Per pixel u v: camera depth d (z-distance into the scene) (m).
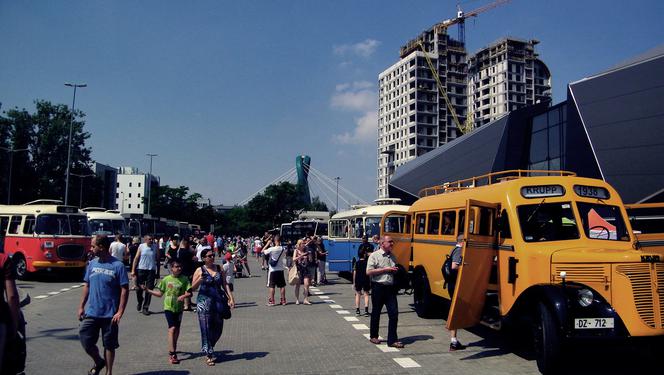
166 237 31.55
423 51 128.75
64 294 18.03
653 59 28.78
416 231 13.79
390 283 9.80
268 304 15.88
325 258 22.83
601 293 7.42
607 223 8.89
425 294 12.71
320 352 9.24
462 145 50.34
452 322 8.84
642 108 28.16
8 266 5.12
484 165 44.72
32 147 67.62
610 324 7.28
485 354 9.05
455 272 9.92
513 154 41.09
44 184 65.00
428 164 58.00
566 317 7.20
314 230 34.38
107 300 7.17
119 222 31.47
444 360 8.62
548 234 8.77
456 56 133.50
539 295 7.86
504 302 8.98
